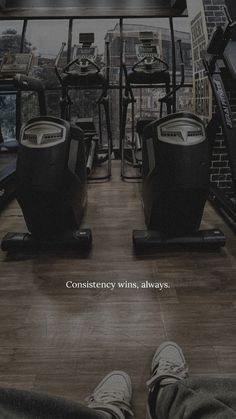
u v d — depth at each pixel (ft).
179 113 7.47
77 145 8.41
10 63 16.63
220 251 7.90
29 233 8.36
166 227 8.07
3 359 4.96
